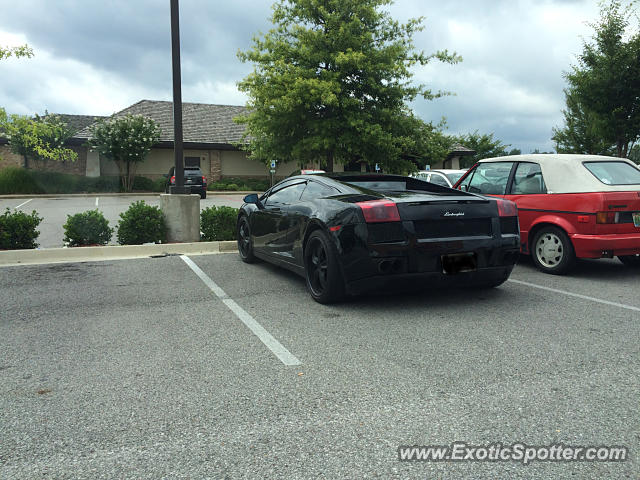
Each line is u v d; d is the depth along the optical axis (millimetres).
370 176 5785
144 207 8469
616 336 3898
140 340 3854
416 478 2068
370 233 4465
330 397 2822
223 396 2842
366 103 11586
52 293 5414
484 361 3371
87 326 4219
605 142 17203
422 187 5559
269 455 2232
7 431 2463
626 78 15625
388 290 4613
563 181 6238
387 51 11188
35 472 2115
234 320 4391
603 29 16016
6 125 6031
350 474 2092
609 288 5590
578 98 16656
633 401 2754
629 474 2100
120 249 7859
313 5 11164
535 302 4977
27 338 3912
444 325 4207
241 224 7402
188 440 2365
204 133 30047
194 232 8633
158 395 2861
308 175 6016
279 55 11344
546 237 6426
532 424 2506
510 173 7059
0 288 5652
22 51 7262
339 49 11141
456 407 2693
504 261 4887
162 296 5285
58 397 2844
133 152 24625
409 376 3119
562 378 3074
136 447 2307
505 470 2129
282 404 2736
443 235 4637
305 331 4062
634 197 5879
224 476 2078
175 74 8562
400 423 2520
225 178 30297
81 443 2346
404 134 11922
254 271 6660
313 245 5059
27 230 7766
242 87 11781
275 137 12094
